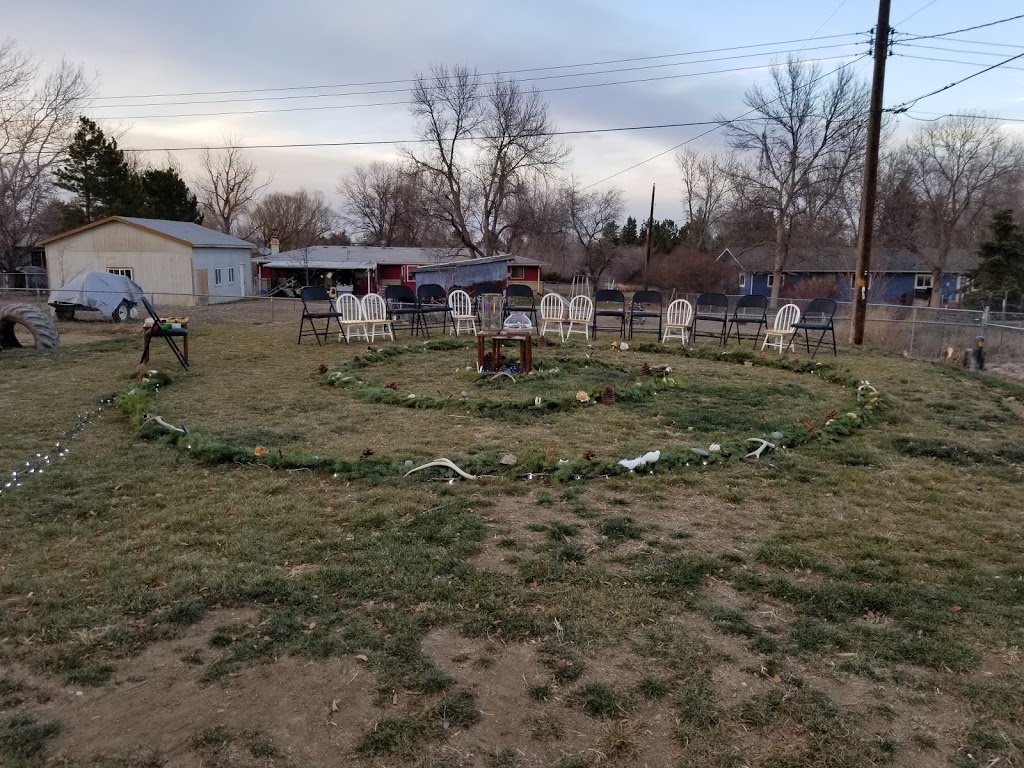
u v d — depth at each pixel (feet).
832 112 101.55
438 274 95.25
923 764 6.51
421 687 7.52
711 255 130.31
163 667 7.89
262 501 13.10
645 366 28.07
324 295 38.37
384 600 9.36
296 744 6.68
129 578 9.89
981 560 11.18
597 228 148.87
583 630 8.68
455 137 116.37
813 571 10.53
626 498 13.64
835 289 104.99
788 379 28.37
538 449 16.69
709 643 8.45
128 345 37.45
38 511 12.61
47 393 23.89
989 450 18.10
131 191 116.26
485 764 6.44
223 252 92.63
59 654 8.07
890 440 18.81
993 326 40.29
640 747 6.70
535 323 43.73
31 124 89.81
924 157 106.32
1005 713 7.23
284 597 9.39
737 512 13.05
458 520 12.11
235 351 34.53
